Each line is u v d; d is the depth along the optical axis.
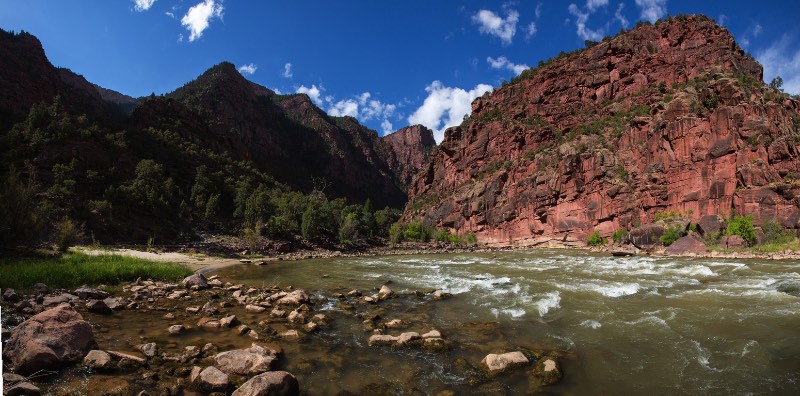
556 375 8.34
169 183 73.44
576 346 10.26
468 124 137.25
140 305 14.15
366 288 20.28
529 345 10.34
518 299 16.20
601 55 115.12
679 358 9.38
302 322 12.44
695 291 17.38
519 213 91.94
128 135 89.94
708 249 44.81
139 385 7.10
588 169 78.00
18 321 10.17
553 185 83.38
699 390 7.79
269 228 65.75
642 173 68.62
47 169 60.19
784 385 7.93
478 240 100.19
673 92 87.69
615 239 67.00
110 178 66.25
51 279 16.86
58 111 79.88
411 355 9.60
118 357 8.09
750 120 55.66
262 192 85.62
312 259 46.69
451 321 12.88
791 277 21.72
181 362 8.36
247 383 6.94
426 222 121.12
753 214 49.69
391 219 142.62
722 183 54.69
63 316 8.33
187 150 100.81
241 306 14.73
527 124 114.44
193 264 35.09
